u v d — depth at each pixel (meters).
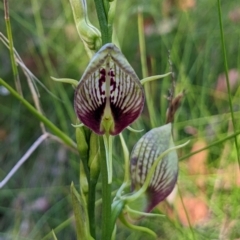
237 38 0.46
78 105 0.19
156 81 0.44
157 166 0.23
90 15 0.47
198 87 0.42
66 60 0.46
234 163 0.34
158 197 0.23
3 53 0.49
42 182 0.41
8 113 0.45
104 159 0.21
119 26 0.45
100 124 0.20
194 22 0.48
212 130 0.38
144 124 0.42
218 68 0.45
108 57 0.18
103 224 0.22
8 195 0.40
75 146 0.29
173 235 0.34
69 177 0.40
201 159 0.36
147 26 0.48
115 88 0.19
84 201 0.22
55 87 0.44
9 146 0.44
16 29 0.50
